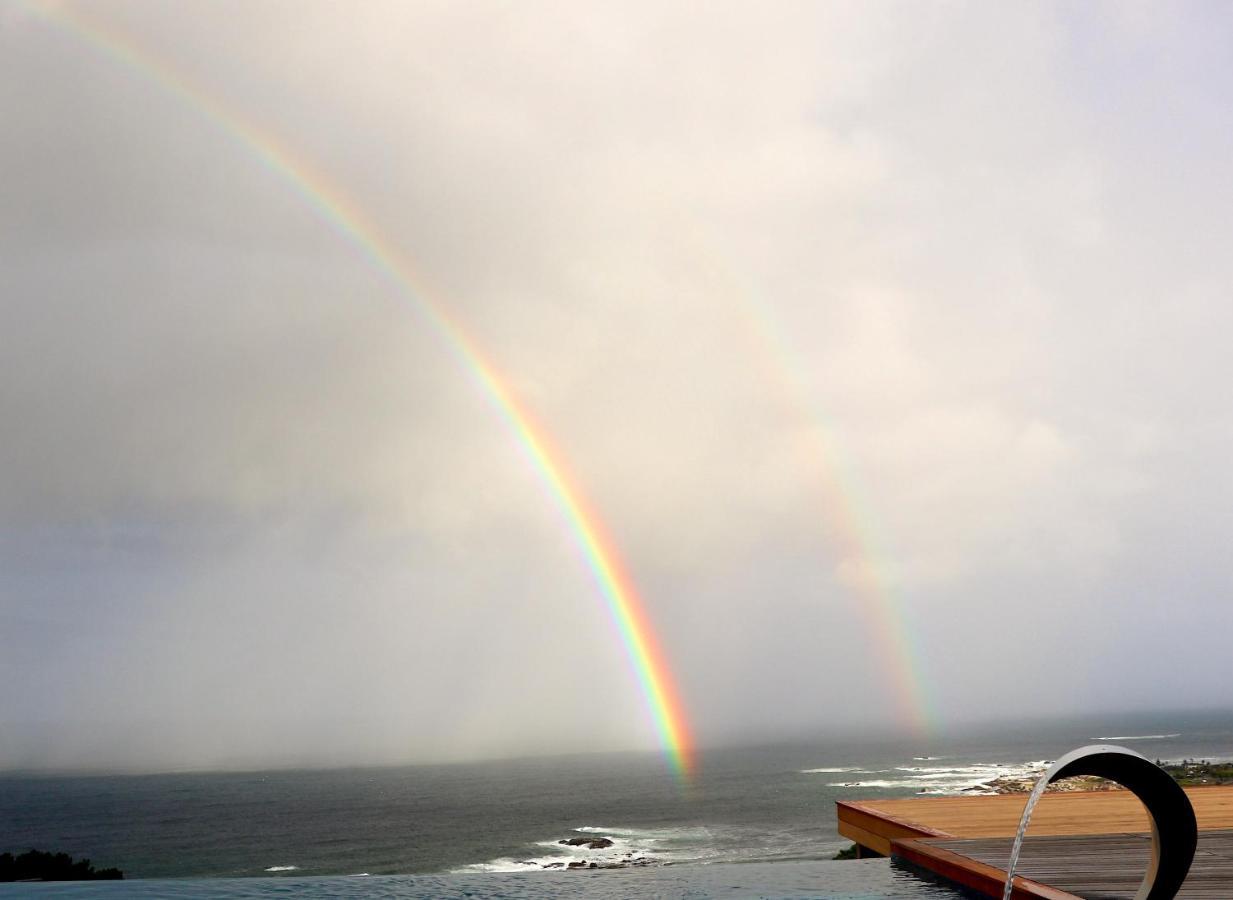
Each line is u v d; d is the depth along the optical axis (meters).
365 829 66.81
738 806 70.69
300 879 9.94
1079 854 7.01
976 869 6.46
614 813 72.19
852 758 141.75
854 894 6.99
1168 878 4.48
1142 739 150.62
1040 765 96.00
